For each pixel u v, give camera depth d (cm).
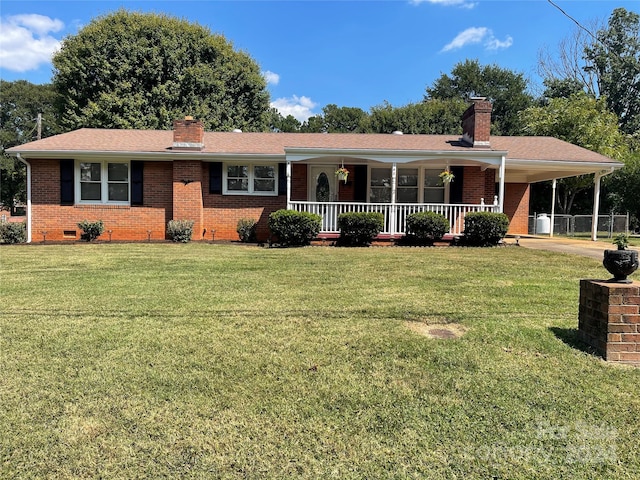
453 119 3166
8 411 267
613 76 2986
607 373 323
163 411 269
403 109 3278
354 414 267
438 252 1028
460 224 1264
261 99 2667
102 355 357
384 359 349
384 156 1202
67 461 221
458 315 469
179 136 1320
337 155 1195
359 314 475
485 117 1293
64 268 791
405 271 753
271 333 412
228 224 1363
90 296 562
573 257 925
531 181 1689
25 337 401
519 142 1495
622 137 2183
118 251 1053
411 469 216
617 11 2950
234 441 239
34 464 218
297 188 1372
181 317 465
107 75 2256
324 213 1362
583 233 1902
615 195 1966
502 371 327
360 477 210
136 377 316
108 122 2241
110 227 1341
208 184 1351
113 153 1266
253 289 605
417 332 416
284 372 325
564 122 2000
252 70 2658
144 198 1347
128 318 461
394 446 235
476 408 274
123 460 221
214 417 263
